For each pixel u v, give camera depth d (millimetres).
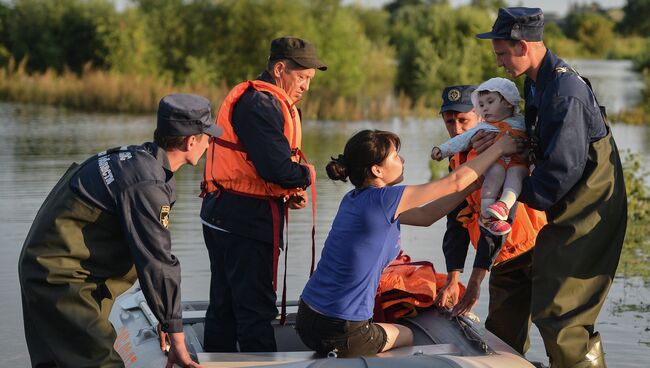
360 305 9547
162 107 9312
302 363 8805
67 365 9141
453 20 66688
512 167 9570
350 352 9594
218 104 63250
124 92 65688
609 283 9453
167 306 9062
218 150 10719
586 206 9281
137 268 9000
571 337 9305
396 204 9344
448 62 65312
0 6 90688
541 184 9109
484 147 9742
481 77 63781
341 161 9656
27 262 9172
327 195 27656
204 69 73688
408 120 57312
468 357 9094
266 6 74938
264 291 10695
